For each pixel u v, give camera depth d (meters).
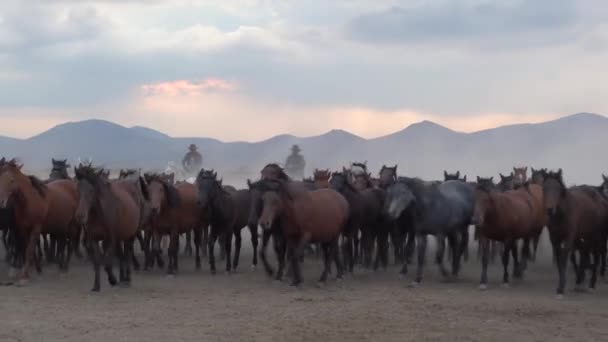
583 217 19.00
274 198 18.62
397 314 15.58
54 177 26.06
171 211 21.03
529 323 14.93
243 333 13.57
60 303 16.55
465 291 19.41
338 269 20.92
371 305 16.72
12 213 19.78
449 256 25.62
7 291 18.03
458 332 13.86
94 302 16.77
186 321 14.68
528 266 25.31
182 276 21.62
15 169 18.53
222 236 25.69
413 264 25.52
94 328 13.93
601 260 22.70
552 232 18.80
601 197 20.30
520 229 20.30
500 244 27.28
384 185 24.94
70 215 20.69
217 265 24.59
